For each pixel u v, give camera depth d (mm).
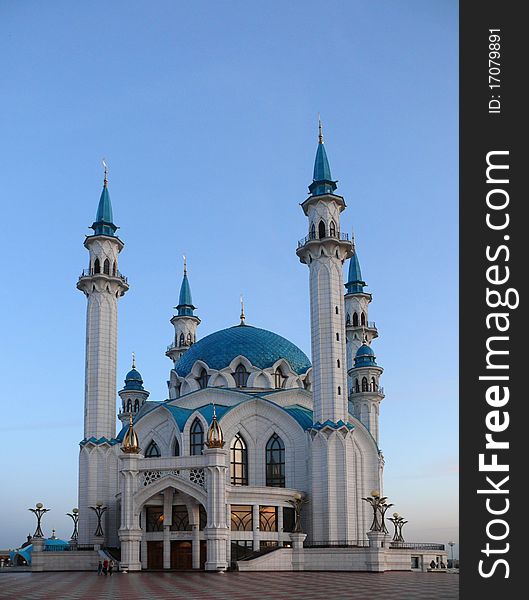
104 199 112625
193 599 44094
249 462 99812
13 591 53562
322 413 93750
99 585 59531
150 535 85750
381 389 119750
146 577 71312
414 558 93438
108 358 105438
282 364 110438
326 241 98062
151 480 84750
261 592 49500
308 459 95250
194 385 111375
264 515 89500
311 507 91812
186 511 85312
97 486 99812
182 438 97438
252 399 101375
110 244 109750
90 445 101000
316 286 98250
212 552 79938
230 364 109125
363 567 82438
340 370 95500
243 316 124500
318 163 103188
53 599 45562
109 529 99438
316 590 51219
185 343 136750
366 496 102438
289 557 83438
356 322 129375
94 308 106750
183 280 142250
